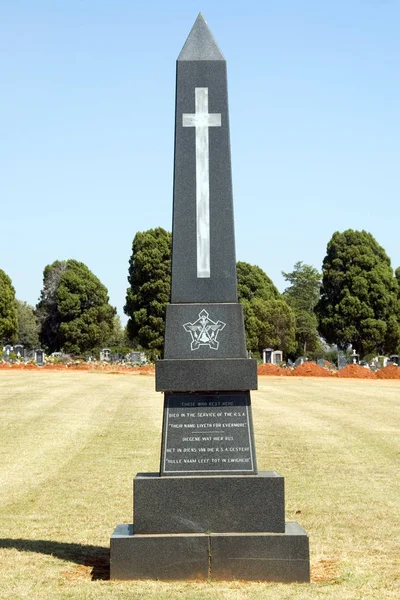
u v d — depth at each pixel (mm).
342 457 16578
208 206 8914
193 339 8719
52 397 29641
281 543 8156
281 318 81250
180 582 8055
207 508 8328
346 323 79125
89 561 8938
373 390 35156
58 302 85375
